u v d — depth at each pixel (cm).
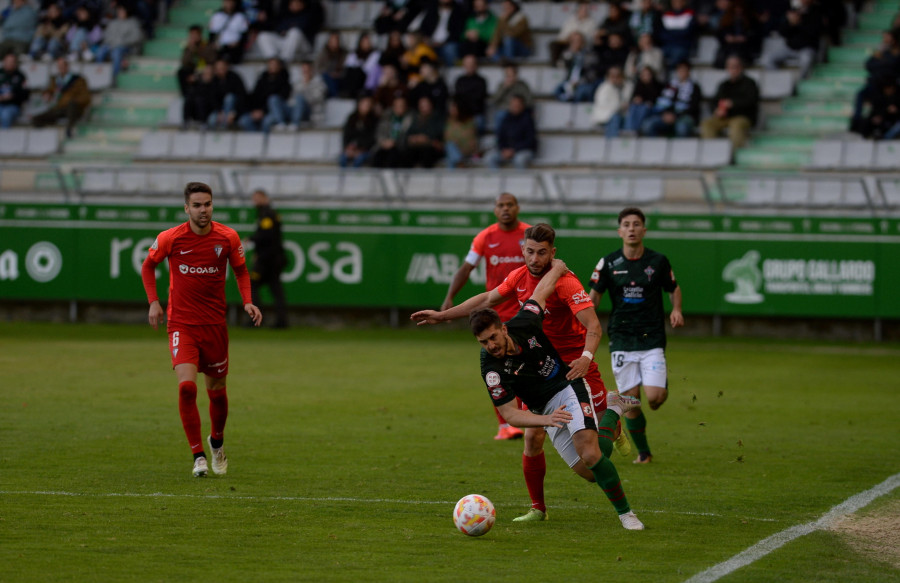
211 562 2034
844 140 7900
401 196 7619
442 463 3106
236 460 3120
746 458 3247
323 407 4188
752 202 7231
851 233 6956
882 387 4884
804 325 7119
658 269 3206
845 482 2878
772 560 2083
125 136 9331
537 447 2398
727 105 8125
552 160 8306
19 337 6744
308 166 8594
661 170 8006
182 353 2905
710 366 5631
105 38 10056
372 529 2314
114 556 2069
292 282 7681
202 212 2900
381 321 7669
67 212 7844
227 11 9719
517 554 2120
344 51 9594
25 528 2277
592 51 8706
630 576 1966
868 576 1975
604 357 6078
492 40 9238
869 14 9525
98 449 3238
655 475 2988
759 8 9244
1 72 9550
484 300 2595
